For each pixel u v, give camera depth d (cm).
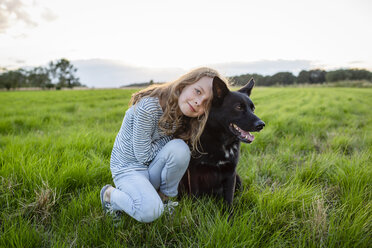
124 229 190
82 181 249
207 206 218
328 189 247
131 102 217
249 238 166
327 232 176
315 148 420
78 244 163
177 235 183
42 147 332
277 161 332
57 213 206
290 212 204
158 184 224
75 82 10394
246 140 227
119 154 212
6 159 283
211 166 239
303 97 1842
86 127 518
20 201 203
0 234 171
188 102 198
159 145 223
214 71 223
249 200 235
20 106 1098
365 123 669
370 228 182
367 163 289
